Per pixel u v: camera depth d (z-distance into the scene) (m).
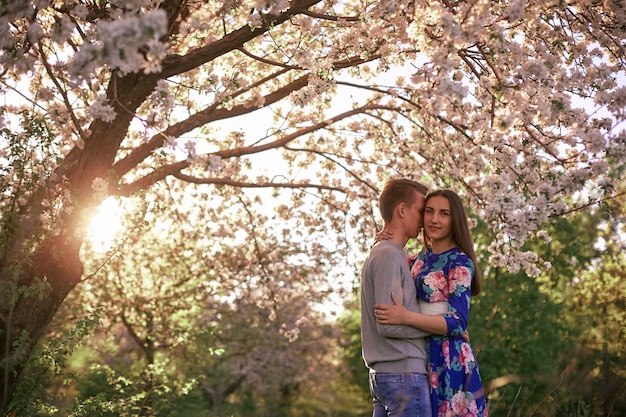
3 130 4.88
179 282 11.26
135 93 5.33
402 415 3.31
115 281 10.96
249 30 5.32
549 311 14.09
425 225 3.61
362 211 8.52
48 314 5.28
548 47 5.53
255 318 14.72
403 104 7.21
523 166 5.52
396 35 5.42
